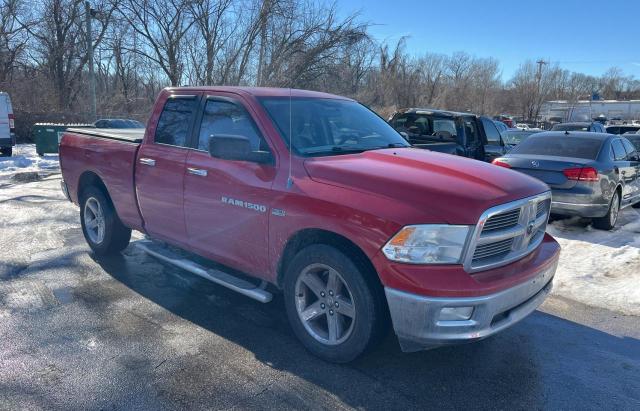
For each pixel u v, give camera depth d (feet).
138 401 10.46
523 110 248.11
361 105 17.31
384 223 10.56
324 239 11.97
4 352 12.26
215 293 16.33
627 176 29.25
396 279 10.40
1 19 99.25
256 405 10.45
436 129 35.12
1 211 27.22
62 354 12.24
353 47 66.95
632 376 12.10
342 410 10.39
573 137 28.60
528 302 11.79
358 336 11.36
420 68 150.10
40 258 19.29
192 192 14.66
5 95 57.00
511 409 10.64
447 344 10.47
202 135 14.93
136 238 22.04
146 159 16.30
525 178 12.60
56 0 102.27
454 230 10.33
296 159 12.64
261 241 13.01
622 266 20.18
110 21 78.43
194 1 64.90
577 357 12.96
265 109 13.75
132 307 15.07
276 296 16.17
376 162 12.62
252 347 12.84
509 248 11.53
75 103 105.09
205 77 67.31
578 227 27.96
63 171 20.79
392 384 11.36
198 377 11.41
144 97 101.55
